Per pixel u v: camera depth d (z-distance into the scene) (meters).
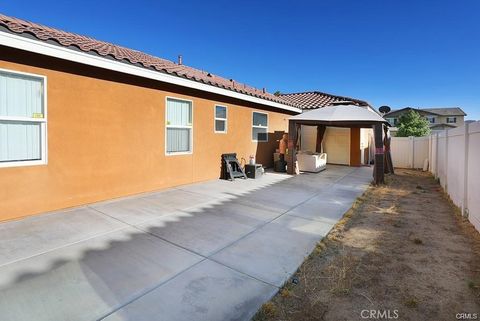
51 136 5.34
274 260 3.69
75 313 2.51
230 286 3.04
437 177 10.52
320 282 3.18
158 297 2.79
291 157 11.32
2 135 4.76
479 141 4.90
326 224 5.20
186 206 6.12
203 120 8.98
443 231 4.94
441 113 57.59
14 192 4.91
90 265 3.40
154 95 7.33
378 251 4.06
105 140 6.27
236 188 8.23
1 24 4.26
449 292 3.02
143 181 7.20
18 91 4.89
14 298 2.70
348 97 17.23
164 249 3.92
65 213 5.37
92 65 5.61
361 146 15.40
